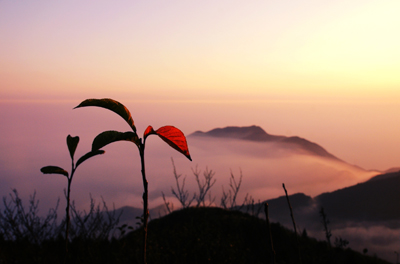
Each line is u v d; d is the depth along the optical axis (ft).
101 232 20.53
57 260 17.58
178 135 4.24
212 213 27.40
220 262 21.47
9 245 17.81
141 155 4.19
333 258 26.53
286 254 25.98
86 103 4.02
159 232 24.93
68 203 5.98
